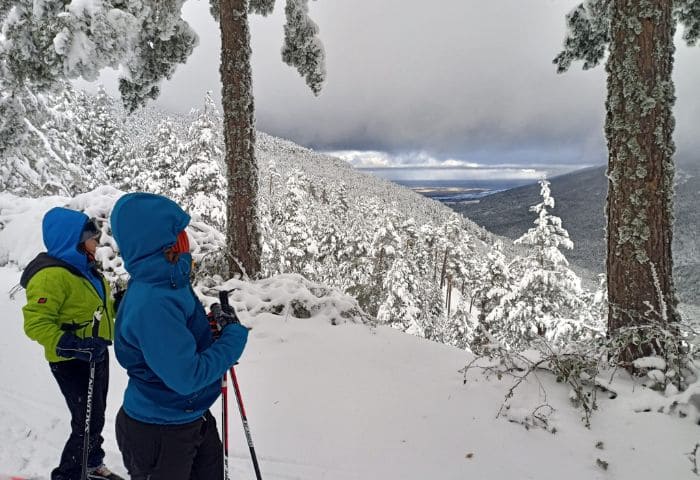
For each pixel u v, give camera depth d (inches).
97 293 111.8
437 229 1866.4
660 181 171.3
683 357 164.2
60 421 154.6
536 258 714.8
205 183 856.3
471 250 1849.2
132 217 72.2
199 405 81.8
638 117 170.6
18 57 256.7
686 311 189.6
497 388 170.9
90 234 109.3
